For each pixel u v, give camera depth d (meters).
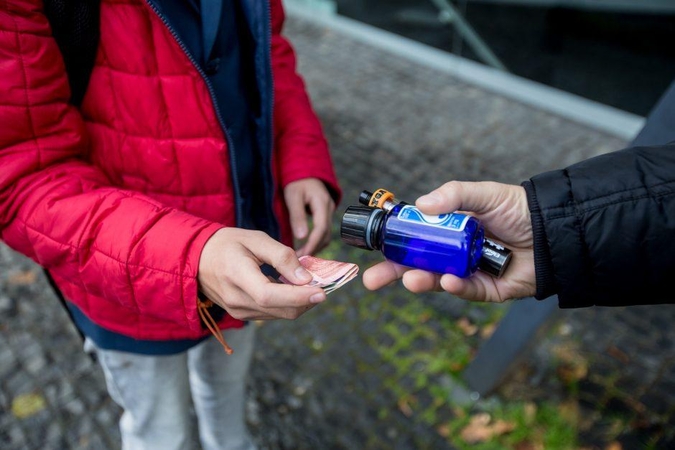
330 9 5.56
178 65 1.07
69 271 1.01
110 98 1.11
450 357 2.53
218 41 1.10
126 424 1.55
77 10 1.00
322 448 2.22
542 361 2.51
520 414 2.30
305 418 2.32
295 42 5.26
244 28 1.17
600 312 2.75
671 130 1.46
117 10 1.02
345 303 2.79
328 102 4.36
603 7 3.90
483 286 1.17
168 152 1.15
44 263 1.03
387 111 4.27
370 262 2.99
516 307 2.04
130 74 1.07
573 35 4.11
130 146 1.15
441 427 2.28
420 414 2.32
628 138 3.98
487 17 4.46
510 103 4.41
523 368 2.48
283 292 0.85
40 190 0.99
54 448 2.21
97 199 0.99
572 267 1.03
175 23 1.04
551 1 4.11
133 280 0.95
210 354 1.54
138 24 1.03
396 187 3.51
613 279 1.03
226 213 1.26
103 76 1.09
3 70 0.94
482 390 2.35
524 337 2.07
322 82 4.63
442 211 1.07
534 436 2.23
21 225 0.99
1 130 0.96
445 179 3.58
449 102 4.41
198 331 1.00
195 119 1.12
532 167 3.70
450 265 1.04
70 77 1.08
